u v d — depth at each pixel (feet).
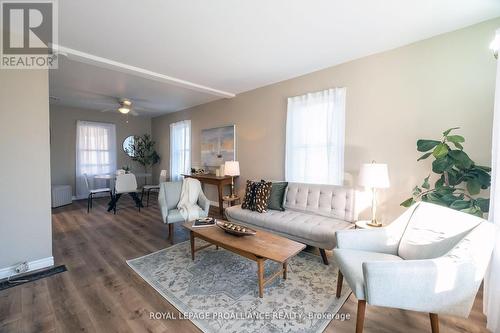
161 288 6.59
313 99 11.04
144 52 9.27
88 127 20.26
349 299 6.13
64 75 11.77
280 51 9.14
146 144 23.48
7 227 7.14
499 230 4.88
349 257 5.47
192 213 10.32
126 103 15.99
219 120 16.58
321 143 10.83
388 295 4.14
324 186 10.03
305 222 8.79
